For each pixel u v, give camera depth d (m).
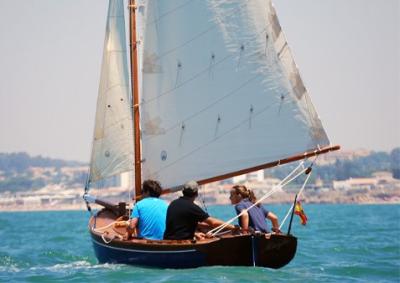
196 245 68.25
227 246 68.25
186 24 79.69
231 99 79.12
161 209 72.88
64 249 108.62
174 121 79.81
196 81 79.69
